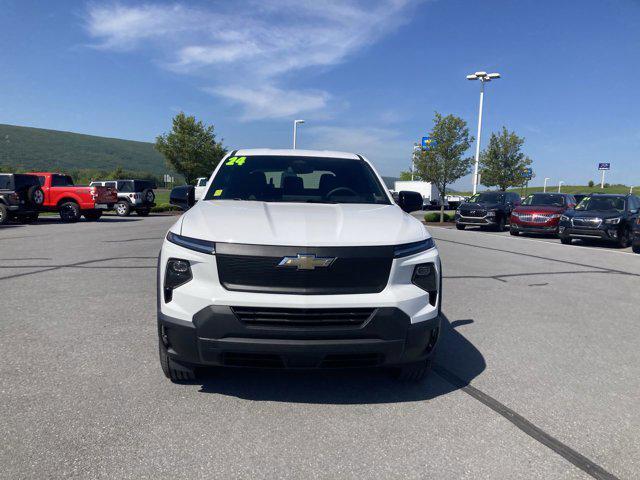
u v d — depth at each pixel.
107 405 3.00
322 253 2.85
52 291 6.18
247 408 3.02
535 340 4.65
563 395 3.35
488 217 20.66
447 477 2.34
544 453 2.58
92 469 2.31
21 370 3.53
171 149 42.09
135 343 4.17
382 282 2.92
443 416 2.98
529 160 32.66
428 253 3.13
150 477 2.27
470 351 4.27
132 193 25.27
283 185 4.31
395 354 2.93
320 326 2.80
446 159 26.78
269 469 2.36
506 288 7.27
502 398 3.28
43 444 2.53
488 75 28.23
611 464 2.49
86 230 15.59
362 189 4.40
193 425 2.78
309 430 2.76
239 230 2.99
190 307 2.86
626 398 3.32
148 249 10.59
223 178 4.42
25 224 18.38
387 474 2.35
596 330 5.05
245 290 2.82
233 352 2.82
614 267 9.84
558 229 15.79
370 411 3.03
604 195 15.94
